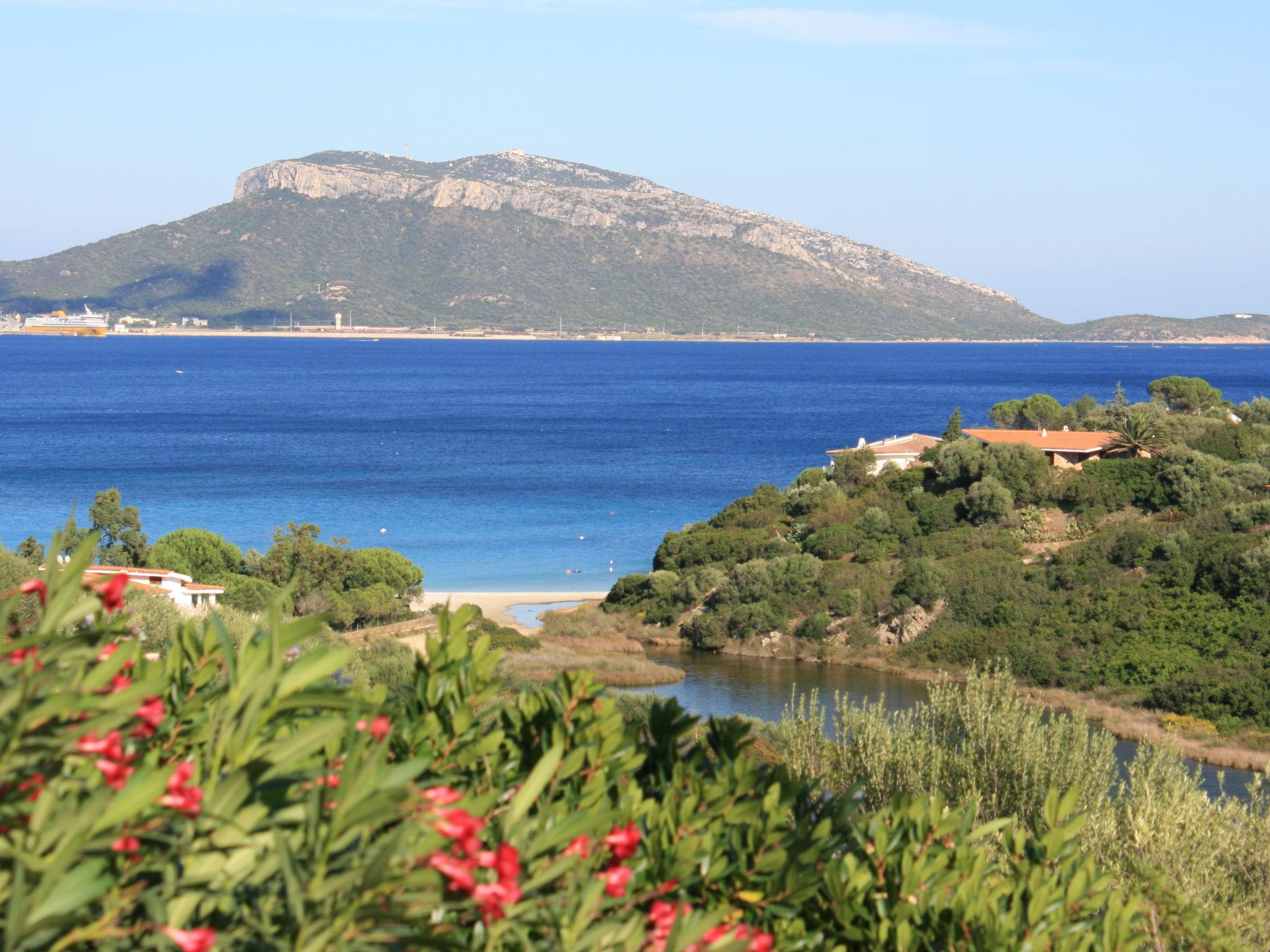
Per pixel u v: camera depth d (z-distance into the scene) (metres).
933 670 45.16
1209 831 9.65
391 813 2.55
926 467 63.53
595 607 57.03
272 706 2.76
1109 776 11.49
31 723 2.63
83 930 2.35
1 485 97.69
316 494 95.75
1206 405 83.75
